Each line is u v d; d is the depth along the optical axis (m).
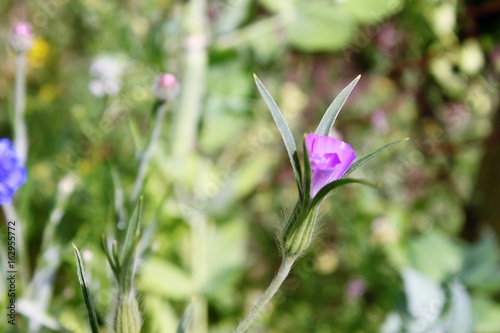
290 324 0.73
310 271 0.74
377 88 0.86
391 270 0.76
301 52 0.84
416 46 0.82
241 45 0.71
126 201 0.62
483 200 0.75
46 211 0.67
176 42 0.71
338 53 0.84
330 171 0.31
